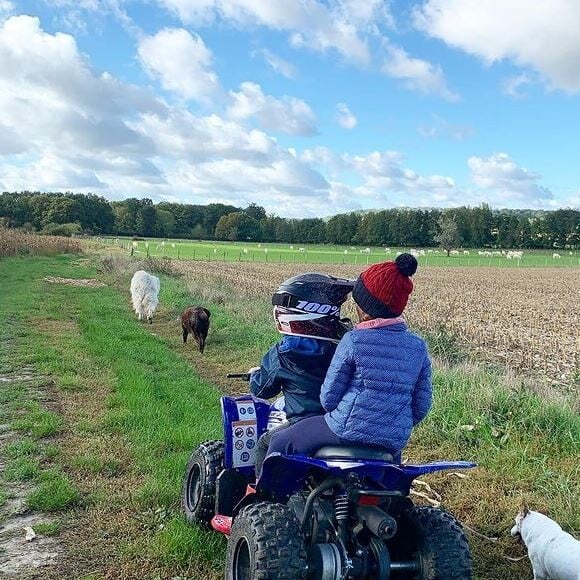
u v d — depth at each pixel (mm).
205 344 14117
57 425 7637
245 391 10273
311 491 3854
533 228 133625
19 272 28578
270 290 24484
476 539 5355
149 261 32312
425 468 3682
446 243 105750
